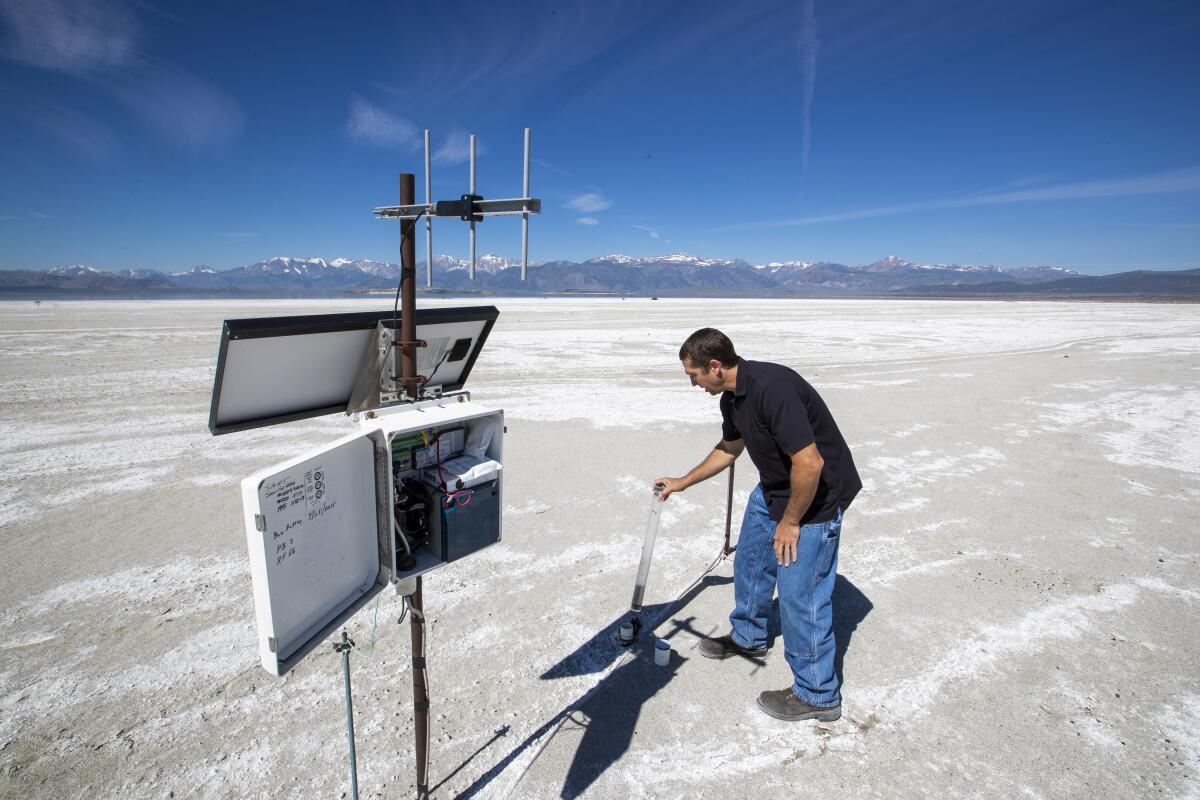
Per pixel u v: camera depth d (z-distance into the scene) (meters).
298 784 2.60
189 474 6.66
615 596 4.25
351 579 2.11
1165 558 4.96
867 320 37.00
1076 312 52.88
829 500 2.81
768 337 24.08
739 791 2.59
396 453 2.25
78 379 11.95
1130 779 2.68
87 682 3.28
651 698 3.18
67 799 2.51
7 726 2.94
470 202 2.12
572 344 20.19
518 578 4.50
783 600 2.95
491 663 3.47
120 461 7.08
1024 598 4.30
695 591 4.34
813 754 2.81
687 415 9.94
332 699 3.16
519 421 9.33
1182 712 3.13
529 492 6.31
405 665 3.44
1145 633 3.87
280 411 2.23
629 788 2.59
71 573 4.47
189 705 3.11
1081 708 3.15
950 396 11.96
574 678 3.34
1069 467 7.45
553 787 2.59
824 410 2.78
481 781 2.61
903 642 3.74
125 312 34.03
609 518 5.67
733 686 3.29
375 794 2.54
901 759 2.79
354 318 2.21
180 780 2.62
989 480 6.93
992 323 35.03
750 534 3.25
